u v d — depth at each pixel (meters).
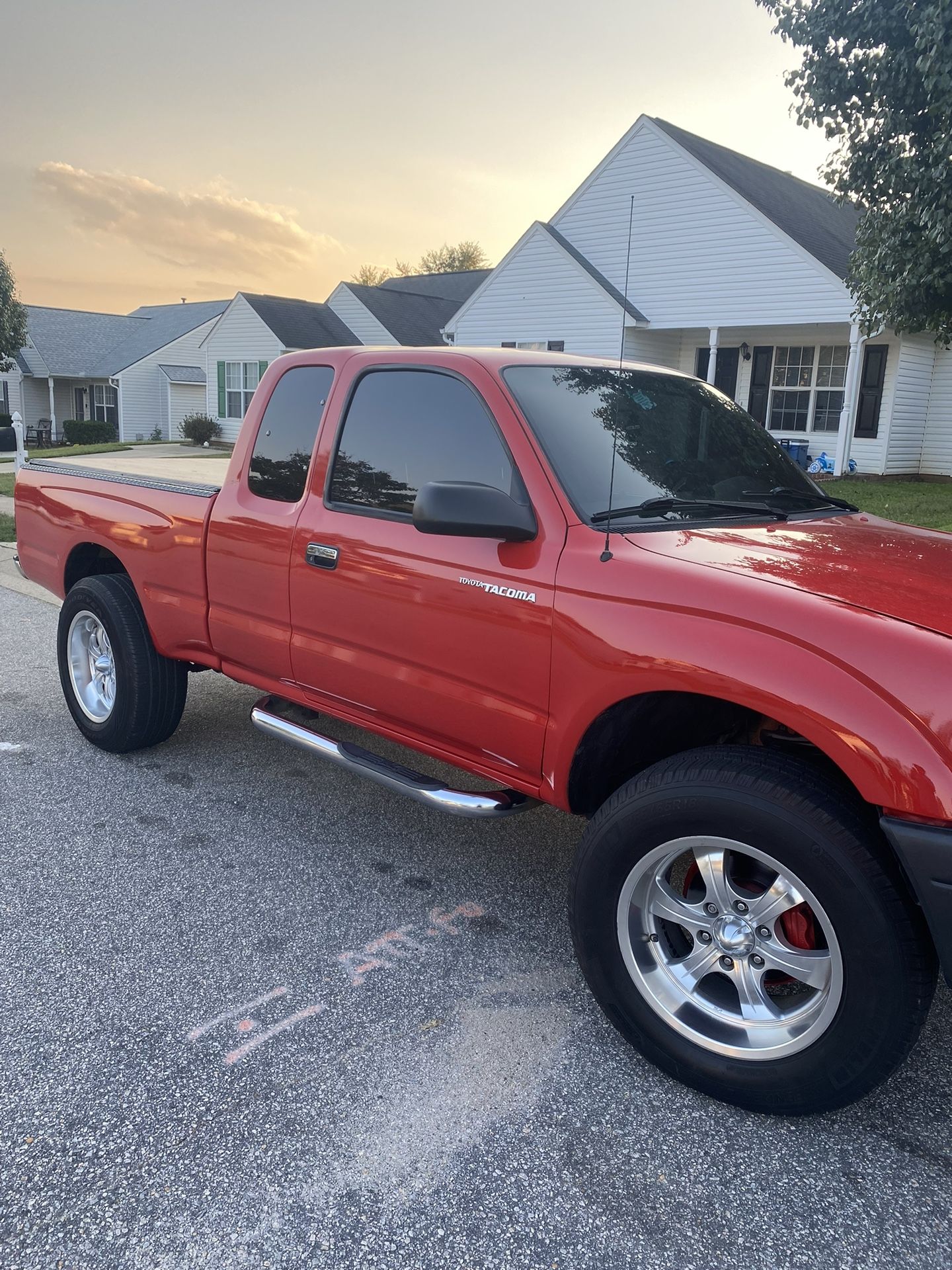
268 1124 2.29
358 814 4.14
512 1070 2.52
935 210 8.02
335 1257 1.93
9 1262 1.90
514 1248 1.97
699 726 2.82
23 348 42.72
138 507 4.34
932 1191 2.14
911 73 7.92
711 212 18.70
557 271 21.02
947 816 1.95
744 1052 2.33
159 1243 1.95
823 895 2.14
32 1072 2.45
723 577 2.39
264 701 4.08
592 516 2.73
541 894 3.49
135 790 4.32
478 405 3.01
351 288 31.52
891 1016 2.11
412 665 3.09
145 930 3.15
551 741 2.71
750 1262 1.95
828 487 15.51
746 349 20.80
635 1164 2.20
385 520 3.21
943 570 2.59
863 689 2.07
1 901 3.32
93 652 4.78
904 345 18.72
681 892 2.96
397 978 2.92
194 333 42.09
